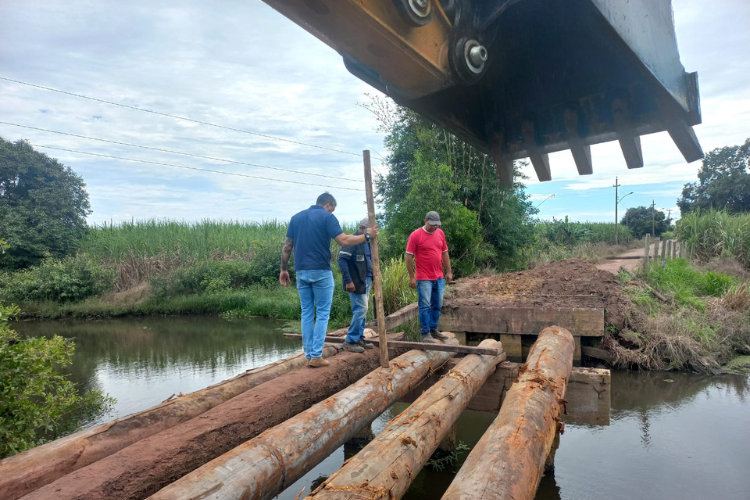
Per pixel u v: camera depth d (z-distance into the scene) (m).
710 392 7.31
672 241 16.44
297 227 4.67
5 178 22.89
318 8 1.40
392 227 15.92
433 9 1.71
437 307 5.91
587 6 1.65
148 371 9.57
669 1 2.42
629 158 2.54
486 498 2.24
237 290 19.44
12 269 21.38
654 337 8.74
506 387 5.27
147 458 2.66
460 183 15.62
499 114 2.78
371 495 2.35
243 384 4.23
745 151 40.28
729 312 10.47
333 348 5.15
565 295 9.42
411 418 3.33
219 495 2.33
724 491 4.42
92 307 17.75
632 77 2.38
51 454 2.74
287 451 2.87
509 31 2.43
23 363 5.12
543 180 2.87
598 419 4.97
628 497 4.35
